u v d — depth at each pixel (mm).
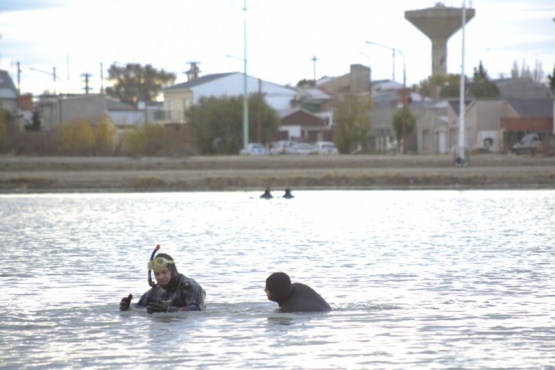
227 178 89062
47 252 38000
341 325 22219
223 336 21031
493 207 61500
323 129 185750
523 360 18438
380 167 105062
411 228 47594
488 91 190500
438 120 155625
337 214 57281
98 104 195000
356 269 32188
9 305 25391
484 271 31438
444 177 88250
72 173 96688
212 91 192375
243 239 42719
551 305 24797
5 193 82688
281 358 18766
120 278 30594
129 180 87812
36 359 18875
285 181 88812
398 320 22797
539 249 37875
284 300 24203
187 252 37594
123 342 20469
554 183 87375
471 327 21844
